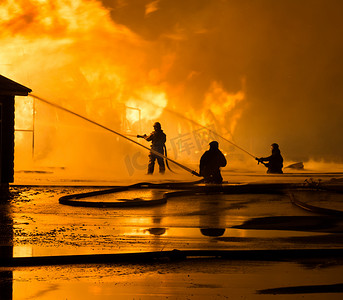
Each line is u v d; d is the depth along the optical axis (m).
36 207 32.81
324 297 15.57
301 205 33.28
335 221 27.95
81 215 29.92
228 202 36.34
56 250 20.61
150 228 25.80
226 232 24.73
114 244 21.91
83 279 17.56
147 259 20.22
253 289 16.36
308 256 20.86
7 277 17.81
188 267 19.14
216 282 17.14
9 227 25.70
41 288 16.50
